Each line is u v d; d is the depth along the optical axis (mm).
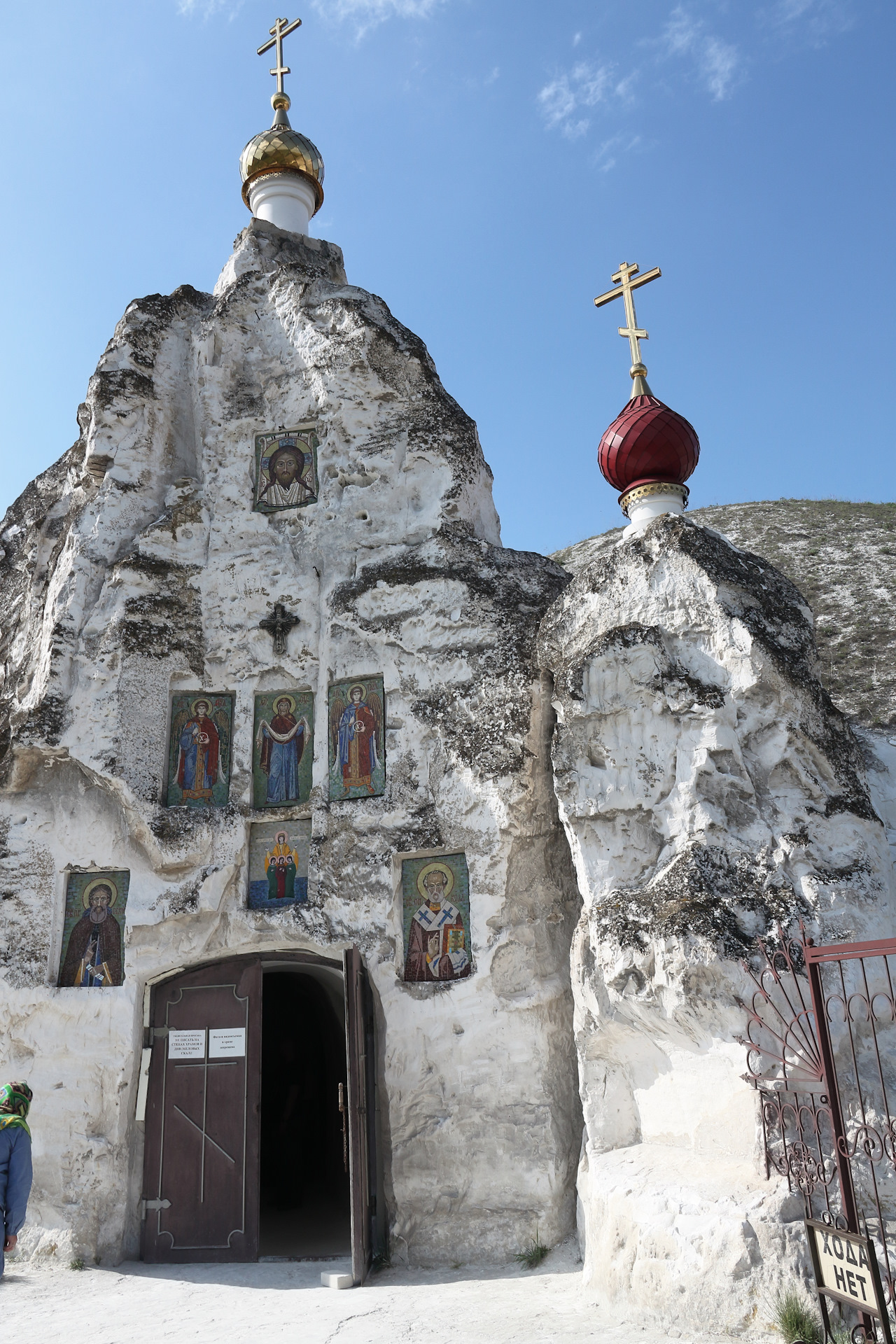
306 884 11070
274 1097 17281
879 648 28844
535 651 10539
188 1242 10047
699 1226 7195
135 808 10945
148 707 11430
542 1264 9094
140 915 10805
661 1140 8312
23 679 12750
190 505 12461
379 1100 10125
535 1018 9844
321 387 12594
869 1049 7734
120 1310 8336
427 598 11352
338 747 11273
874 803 10000
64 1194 10062
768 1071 7594
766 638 9016
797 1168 6957
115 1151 10172
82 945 10930
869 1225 6957
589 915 9008
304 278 13195
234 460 12758
